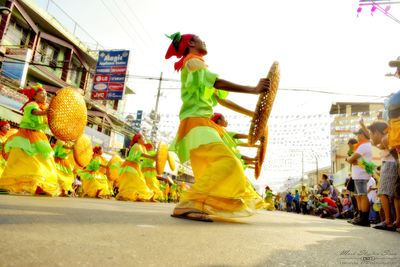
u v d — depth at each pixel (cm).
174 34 325
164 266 91
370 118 1759
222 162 281
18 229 123
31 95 496
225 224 255
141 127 2634
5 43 1497
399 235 327
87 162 711
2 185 440
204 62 310
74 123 491
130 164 834
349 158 555
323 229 313
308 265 112
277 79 312
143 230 162
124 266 87
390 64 469
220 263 102
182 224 215
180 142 310
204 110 305
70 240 114
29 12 1603
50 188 473
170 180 1856
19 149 462
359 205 550
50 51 1812
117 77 1862
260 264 106
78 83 2034
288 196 2227
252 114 360
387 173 418
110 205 414
